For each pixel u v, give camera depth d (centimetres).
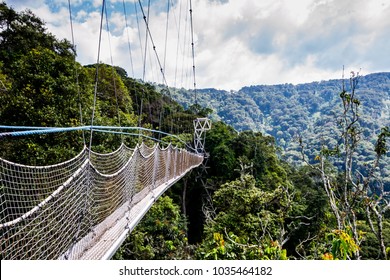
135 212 438
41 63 830
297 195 1758
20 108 719
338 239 308
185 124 2761
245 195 1058
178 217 1528
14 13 1584
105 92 1709
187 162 1305
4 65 1318
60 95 795
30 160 647
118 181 421
